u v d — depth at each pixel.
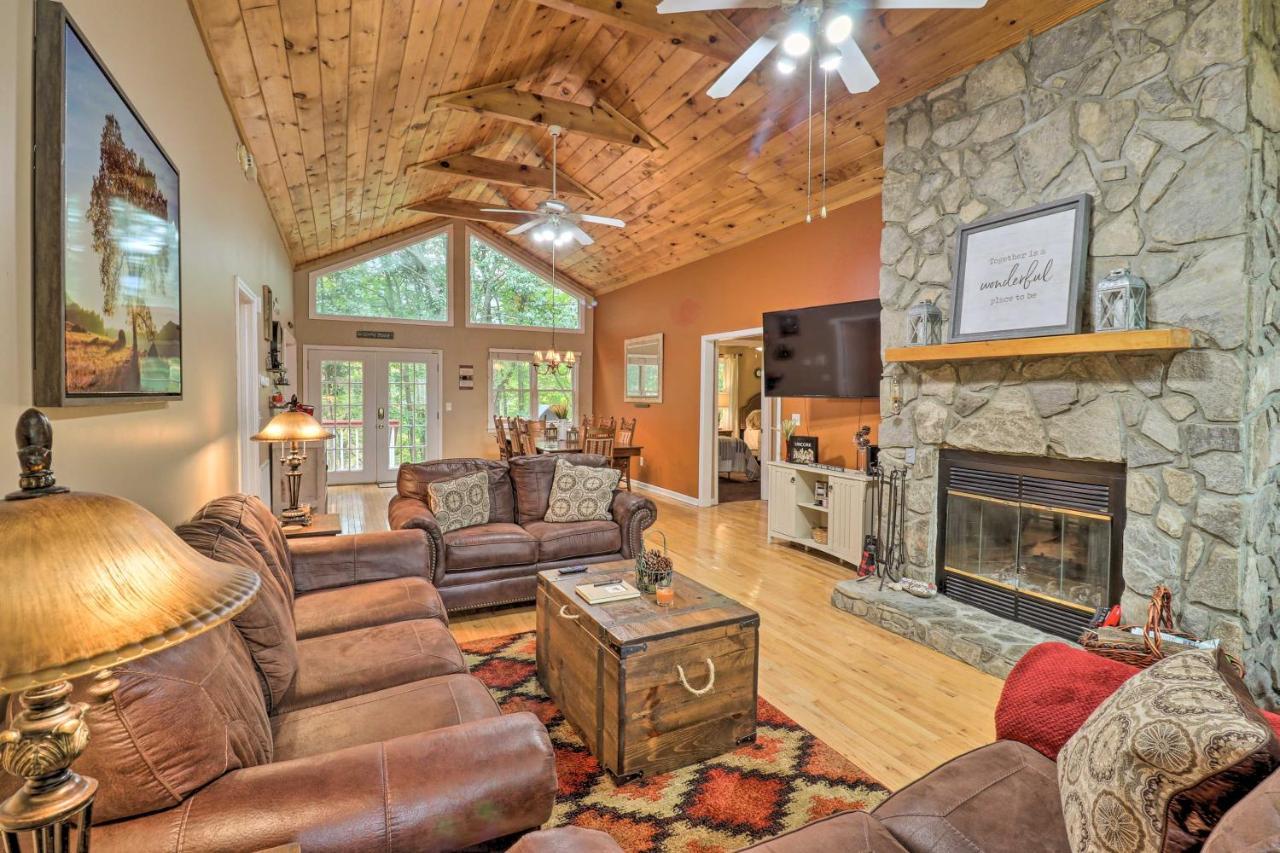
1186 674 1.20
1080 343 2.69
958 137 3.46
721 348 10.49
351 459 8.66
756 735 2.41
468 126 5.16
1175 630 2.41
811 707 2.66
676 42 3.54
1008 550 3.39
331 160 4.69
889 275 3.91
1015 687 1.68
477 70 4.07
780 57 2.66
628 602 2.45
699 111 4.62
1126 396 2.72
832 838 1.17
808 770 2.22
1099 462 2.87
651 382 8.24
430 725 1.65
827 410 5.33
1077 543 3.06
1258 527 2.47
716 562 4.87
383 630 2.23
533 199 7.86
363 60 3.30
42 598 0.70
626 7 3.33
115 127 1.61
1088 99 2.86
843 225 5.15
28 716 0.78
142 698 1.08
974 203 3.37
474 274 9.31
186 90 2.47
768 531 5.48
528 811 1.27
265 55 2.99
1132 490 2.70
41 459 0.80
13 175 1.19
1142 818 0.99
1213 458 2.44
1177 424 2.55
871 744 2.39
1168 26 2.57
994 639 3.05
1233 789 0.92
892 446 3.91
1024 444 3.14
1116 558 2.83
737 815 1.98
